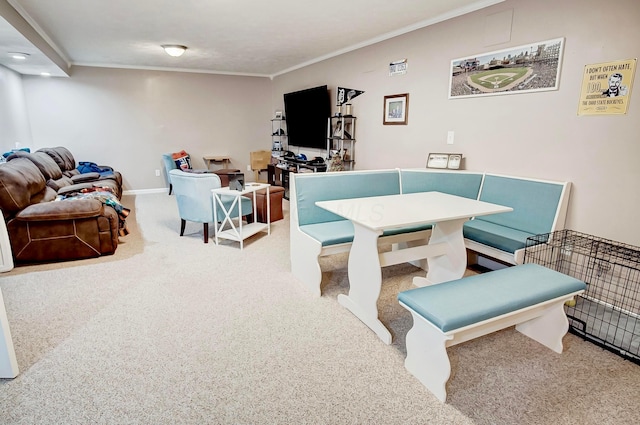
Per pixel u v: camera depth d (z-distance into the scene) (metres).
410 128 4.00
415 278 2.83
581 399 1.66
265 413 1.56
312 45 4.74
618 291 2.37
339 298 2.54
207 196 3.72
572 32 2.50
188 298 2.60
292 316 2.37
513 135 2.97
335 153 4.92
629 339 2.05
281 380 1.77
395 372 1.83
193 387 1.71
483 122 3.21
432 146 3.76
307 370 1.84
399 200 2.55
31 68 5.06
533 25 2.73
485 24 3.08
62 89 5.90
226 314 2.38
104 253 3.43
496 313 1.63
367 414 1.56
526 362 1.92
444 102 3.56
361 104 4.74
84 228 3.27
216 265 3.24
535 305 1.77
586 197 2.53
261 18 3.57
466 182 3.22
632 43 2.21
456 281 1.89
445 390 1.64
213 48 4.93
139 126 6.55
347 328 2.23
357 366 1.88
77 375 1.78
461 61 3.32
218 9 3.30
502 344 2.09
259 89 7.41
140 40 4.46
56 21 3.64
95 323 2.26
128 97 6.38
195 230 4.37
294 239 2.93
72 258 3.31
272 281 2.91
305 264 2.78
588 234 2.54
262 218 4.54
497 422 1.52
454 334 1.58
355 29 3.96
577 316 2.33
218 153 7.31
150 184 6.83
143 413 1.55
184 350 1.99
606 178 2.41
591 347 2.06
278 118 7.11
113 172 5.94
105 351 1.98
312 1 3.09
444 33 3.47
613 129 2.34
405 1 3.09
